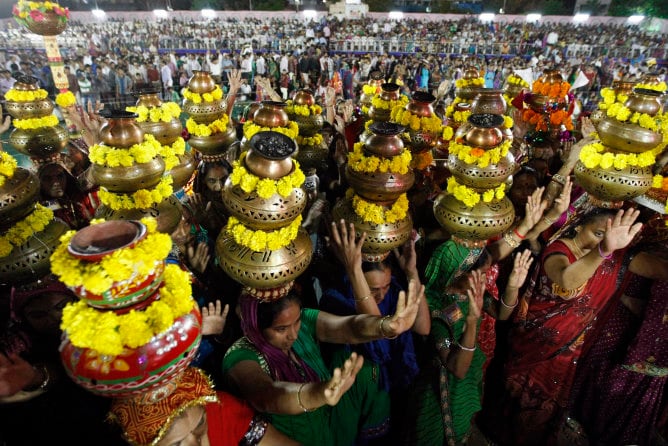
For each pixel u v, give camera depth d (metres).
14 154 9.30
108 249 1.32
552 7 37.28
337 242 2.35
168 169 3.35
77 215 3.91
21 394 1.87
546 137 4.92
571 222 3.09
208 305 2.55
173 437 1.58
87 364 1.33
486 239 2.81
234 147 4.63
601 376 3.40
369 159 2.42
